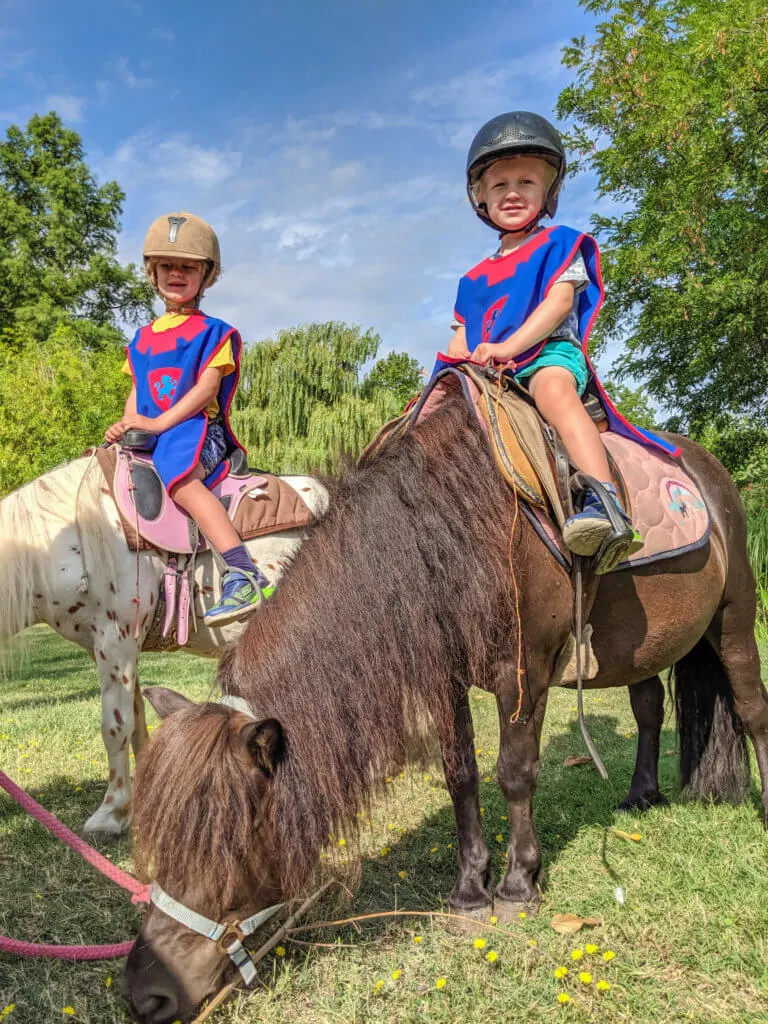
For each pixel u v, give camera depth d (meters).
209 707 1.81
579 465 2.27
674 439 3.21
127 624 3.08
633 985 2.00
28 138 32.62
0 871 2.78
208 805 1.64
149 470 3.15
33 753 4.46
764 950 2.11
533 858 2.38
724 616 2.99
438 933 2.29
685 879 2.53
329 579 2.03
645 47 13.50
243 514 3.18
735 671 3.02
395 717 1.98
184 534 3.10
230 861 1.65
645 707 3.41
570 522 2.07
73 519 3.07
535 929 2.25
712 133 11.77
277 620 2.00
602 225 15.92
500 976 2.06
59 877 2.73
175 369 3.17
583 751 4.35
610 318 15.91
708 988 2.00
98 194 33.19
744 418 15.48
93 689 7.47
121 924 2.42
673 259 13.06
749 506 10.26
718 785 3.13
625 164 14.35
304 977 2.07
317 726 1.85
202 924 1.67
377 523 2.11
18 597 3.01
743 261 12.41
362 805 1.96
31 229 31.09
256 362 17.31
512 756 2.33
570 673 2.42
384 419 16.78
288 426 16.78
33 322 28.27
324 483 2.31
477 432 2.30
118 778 3.14
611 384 18.08
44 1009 1.99
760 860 2.65
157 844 1.64
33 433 16.67
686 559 2.68
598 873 2.63
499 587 2.16
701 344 14.62
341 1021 1.90
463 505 2.18
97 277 30.77
